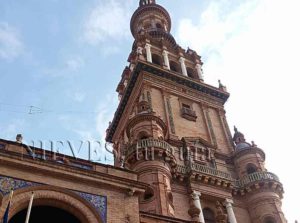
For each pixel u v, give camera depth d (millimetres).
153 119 37000
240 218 35094
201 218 32188
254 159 39344
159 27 61312
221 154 40125
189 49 55094
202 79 49281
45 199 19953
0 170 19688
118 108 47469
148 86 43500
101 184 21562
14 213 18984
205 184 35500
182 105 43938
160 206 29938
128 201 21594
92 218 20094
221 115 45312
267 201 35594
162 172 32719
